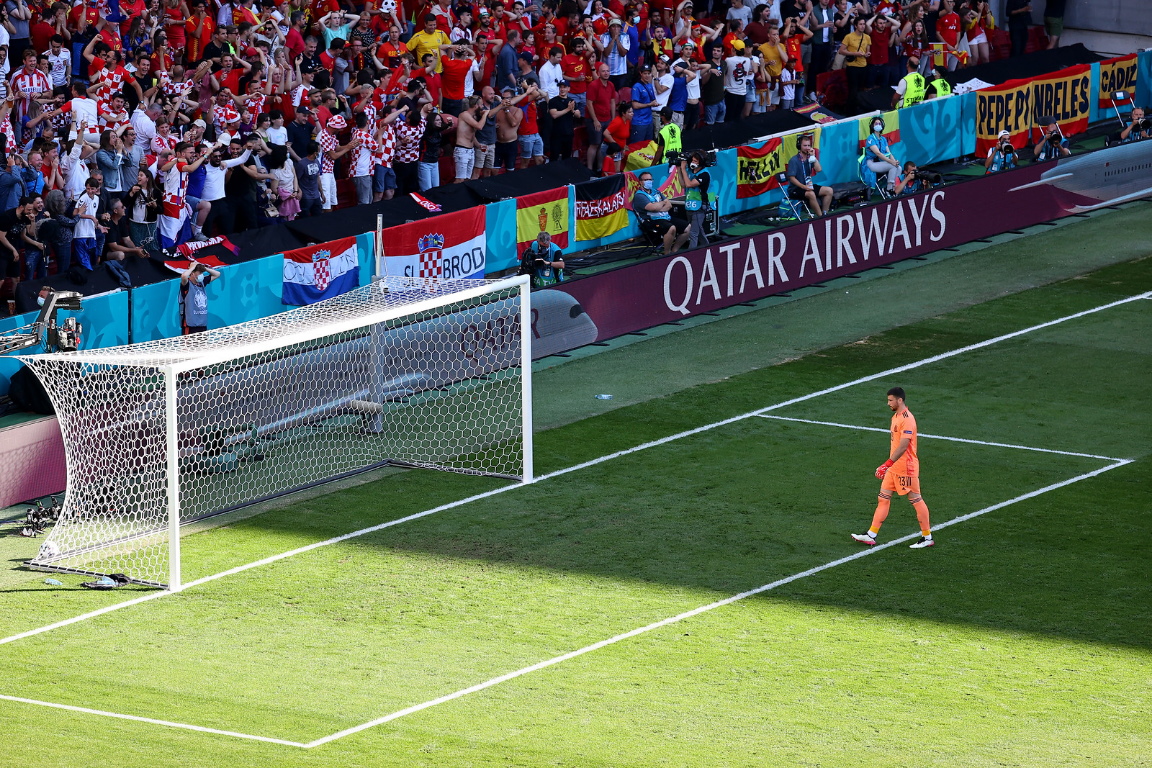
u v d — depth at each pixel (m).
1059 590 45.91
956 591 45.91
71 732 36.94
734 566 47.91
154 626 44.06
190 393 56.03
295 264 70.38
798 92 100.81
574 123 89.25
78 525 52.03
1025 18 114.50
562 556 48.91
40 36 75.12
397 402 63.09
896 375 66.31
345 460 57.97
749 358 69.00
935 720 37.91
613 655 41.88
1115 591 45.78
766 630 43.34
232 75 76.75
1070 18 119.00
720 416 61.78
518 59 86.94
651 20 95.81
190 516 52.72
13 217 66.19
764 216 88.19
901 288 79.00
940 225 85.25
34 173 67.81
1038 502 52.81
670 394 64.50
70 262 67.56
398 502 53.81
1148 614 44.22
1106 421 60.72
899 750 36.31
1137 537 49.75
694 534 50.47
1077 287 78.31
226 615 44.78
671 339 72.12
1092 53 113.06
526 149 87.12
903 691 39.56
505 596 45.88
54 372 52.41
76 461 52.47
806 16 100.75
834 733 37.22
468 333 66.06
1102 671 40.69
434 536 50.72
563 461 57.28
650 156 87.12
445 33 86.69
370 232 73.56
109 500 53.16
